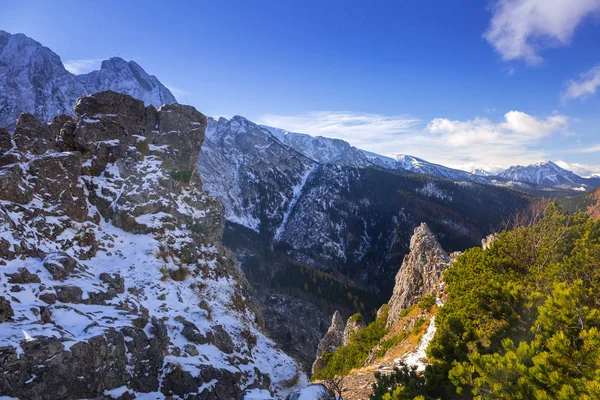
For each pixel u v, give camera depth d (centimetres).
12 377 1205
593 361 971
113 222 3228
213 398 1781
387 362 2923
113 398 1475
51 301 1786
